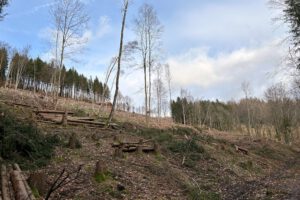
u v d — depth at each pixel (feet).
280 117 172.65
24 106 77.56
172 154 54.85
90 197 26.84
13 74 212.43
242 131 234.17
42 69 196.24
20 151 32.24
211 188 40.93
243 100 252.01
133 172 37.65
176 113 242.17
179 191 35.63
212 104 274.77
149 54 108.27
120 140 56.03
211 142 77.92
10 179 24.00
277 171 65.57
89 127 66.03
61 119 64.95
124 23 79.87
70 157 37.29
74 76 261.24
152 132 75.46
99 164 32.35
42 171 30.19
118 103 215.31
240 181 48.11
